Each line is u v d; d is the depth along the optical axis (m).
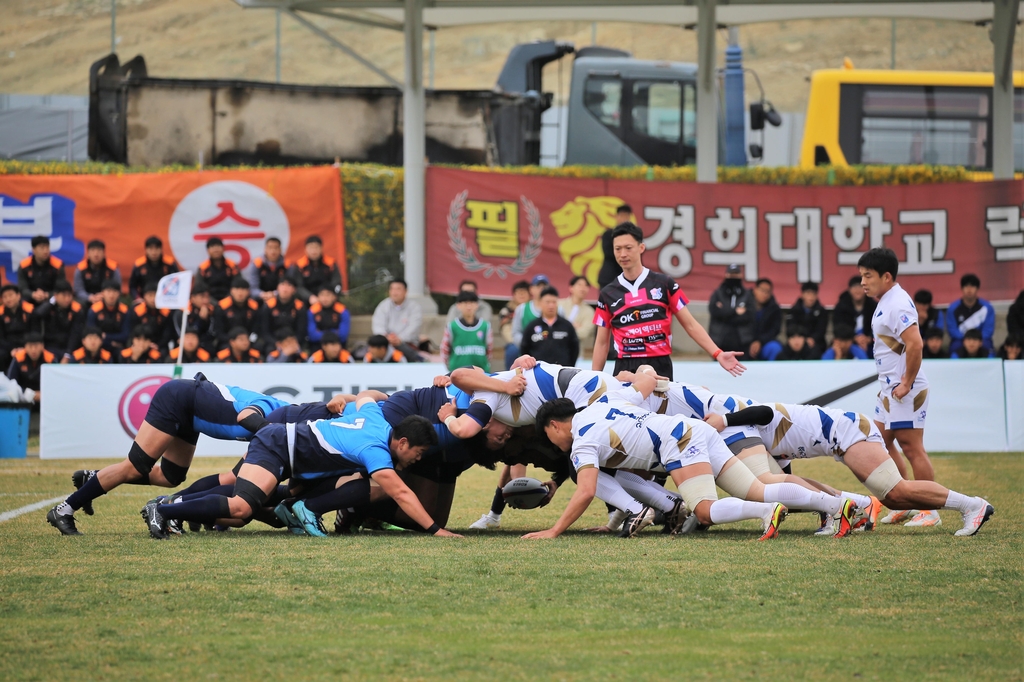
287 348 44.03
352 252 54.94
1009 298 54.00
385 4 53.44
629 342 25.50
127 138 61.25
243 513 21.23
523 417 22.47
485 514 25.53
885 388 25.41
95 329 44.34
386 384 40.62
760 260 54.69
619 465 22.11
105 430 40.53
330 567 17.91
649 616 14.66
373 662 12.57
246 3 52.91
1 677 11.98
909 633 13.80
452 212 53.38
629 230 25.41
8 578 16.97
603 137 71.31
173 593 15.93
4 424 41.19
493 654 12.89
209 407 22.92
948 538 21.28
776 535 21.44
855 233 54.66
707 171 54.91
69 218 52.03
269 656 12.79
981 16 56.09
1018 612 14.82
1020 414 41.56
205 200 52.53
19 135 76.56
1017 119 79.31
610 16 56.28
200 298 45.72
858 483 33.00
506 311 48.59
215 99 61.44
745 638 13.59
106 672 12.16
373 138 62.41
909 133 73.75
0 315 45.22
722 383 41.03
